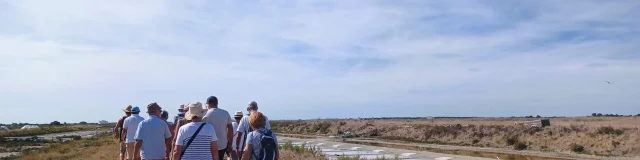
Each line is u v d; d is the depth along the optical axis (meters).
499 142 40.75
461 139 45.22
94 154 22.34
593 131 35.81
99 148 26.55
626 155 30.38
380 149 31.23
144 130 8.51
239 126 8.95
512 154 32.25
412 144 43.19
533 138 38.06
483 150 35.53
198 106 7.49
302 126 83.50
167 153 8.91
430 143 44.84
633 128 34.72
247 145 6.55
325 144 37.47
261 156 6.42
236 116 10.40
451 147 38.88
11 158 25.52
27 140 47.91
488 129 45.34
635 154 30.08
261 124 6.68
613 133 34.19
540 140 37.44
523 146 36.84
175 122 11.52
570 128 38.44
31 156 24.38
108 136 46.31
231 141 9.48
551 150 34.91
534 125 45.06
